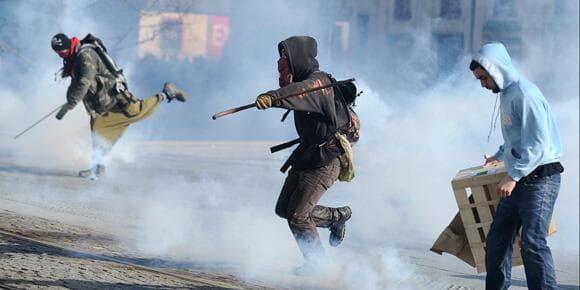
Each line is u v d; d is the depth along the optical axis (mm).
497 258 14656
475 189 15148
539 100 14031
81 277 14992
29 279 14359
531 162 13883
